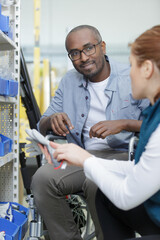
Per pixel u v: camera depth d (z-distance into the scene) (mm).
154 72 852
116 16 4938
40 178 1570
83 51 1705
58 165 1092
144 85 890
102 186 916
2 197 2061
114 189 888
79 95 1871
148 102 1723
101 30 4945
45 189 1552
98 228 1317
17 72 2014
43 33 4910
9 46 1969
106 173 928
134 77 899
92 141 1827
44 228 1915
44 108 4184
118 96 1783
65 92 1939
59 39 4918
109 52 4891
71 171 1576
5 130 2039
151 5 4926
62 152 996
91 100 1838
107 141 1747
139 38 873
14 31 2018
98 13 4938
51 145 1091
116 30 4938
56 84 4715
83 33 1703
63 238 1584
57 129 1656
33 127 2113
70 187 1555
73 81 1922
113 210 1093
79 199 2018
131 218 1056
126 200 859
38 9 4406
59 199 1554
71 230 1594
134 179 846
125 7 4922
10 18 2023
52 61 4879
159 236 894
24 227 1669
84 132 1877
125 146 1784
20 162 2119
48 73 4270
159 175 818
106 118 1788
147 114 929
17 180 2047
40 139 1187
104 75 1807
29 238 1712
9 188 2059
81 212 2021
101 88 1809
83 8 4926
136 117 1764
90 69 1729
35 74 4207
